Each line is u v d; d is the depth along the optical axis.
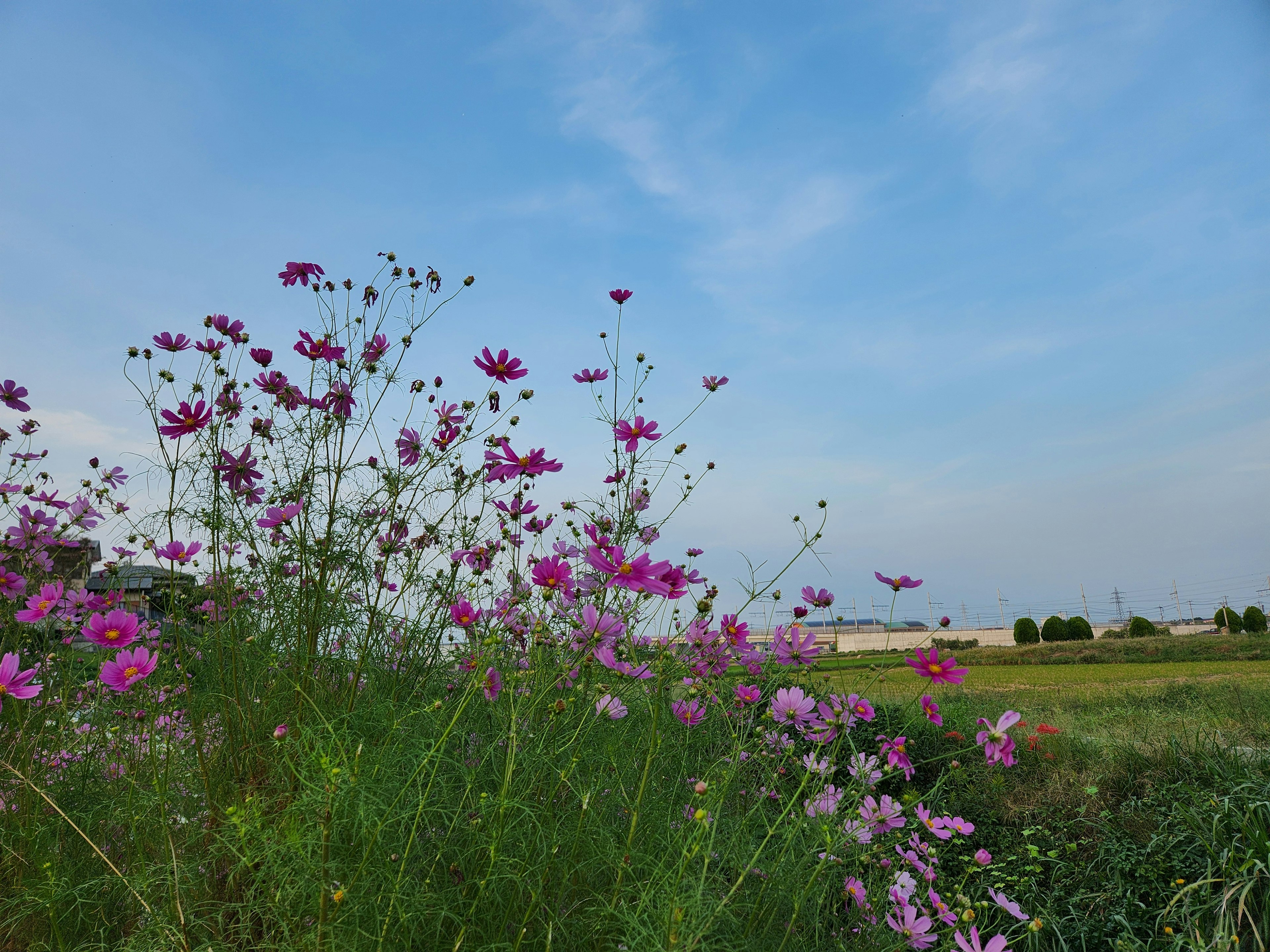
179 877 1.47
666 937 1.18
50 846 1.78
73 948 1.55
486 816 1.48
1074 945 2.38
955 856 2.93
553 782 1.66
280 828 1.37
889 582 1.99
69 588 2.47
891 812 1.84
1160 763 3.26
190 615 2.23
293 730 1.75
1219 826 2.49
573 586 2.02
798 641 2.02
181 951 1.34
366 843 1.35
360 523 2.20
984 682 10.74
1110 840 2.76
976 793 3.42
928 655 1.83
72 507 2.57
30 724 2.03
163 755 1.95
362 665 2.02
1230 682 8.28
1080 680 10.59
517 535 2.51
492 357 2.11
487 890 1.41
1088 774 3.39
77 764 2.15
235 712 1.92
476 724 2.00
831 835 1.64
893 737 2.69
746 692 2.03
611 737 1.94
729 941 1.43
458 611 1.99
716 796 1.61
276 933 1.32
